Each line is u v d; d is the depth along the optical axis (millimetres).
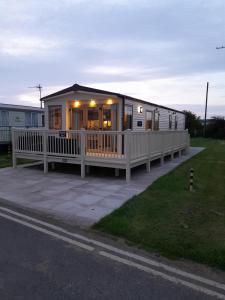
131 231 4082
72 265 3166
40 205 5473
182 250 3455
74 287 2729
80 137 8477
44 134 9234
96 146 8727
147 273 2990
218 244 3645
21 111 20109
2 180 7992
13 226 4379
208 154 16609
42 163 11531
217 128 40594
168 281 2840
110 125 10758
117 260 3277
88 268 3100
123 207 5242
